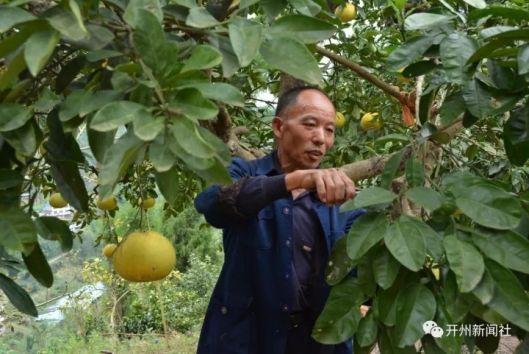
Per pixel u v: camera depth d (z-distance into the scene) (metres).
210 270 9.51
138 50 1.01
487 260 1.23
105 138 1.11
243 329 1.95
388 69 1.49
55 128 1.20
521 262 1.22
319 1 1.55
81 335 7.50
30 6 1.02
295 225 1.95
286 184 1.50
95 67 1.23
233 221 1.66
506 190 1.45
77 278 8.58
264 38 1.14
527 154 1.49
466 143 3.50
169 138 0.97
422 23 1.48
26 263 1.40
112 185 0.94
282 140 1.91
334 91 3.64
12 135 1.10
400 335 1.25
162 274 1.92
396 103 3.57
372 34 3.24
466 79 1.37
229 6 1.34
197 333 8.16
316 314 1.98
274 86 3.96
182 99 0.98
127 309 8.84
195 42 1.23
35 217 1.49
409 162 1.40
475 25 1.54
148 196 3.84
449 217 1.32
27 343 6.51
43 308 7.66
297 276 1.93
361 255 1.26
